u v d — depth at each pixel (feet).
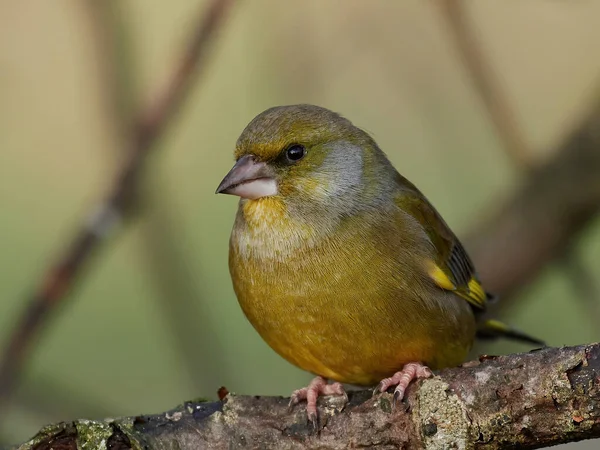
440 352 30.25
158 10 45.14
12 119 48.57
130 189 31.17
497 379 24.47
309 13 38.06
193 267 38.09
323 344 29.32
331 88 46.60
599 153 38.11
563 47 48.44
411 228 30.27
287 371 47.24
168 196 37.70
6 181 52.24
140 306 50.14
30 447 24.70
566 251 38.73
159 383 46.93
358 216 29.89
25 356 30.40
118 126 33.17
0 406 30.19
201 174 51.31
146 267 37.55
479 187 50.01
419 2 41.78
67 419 34.99
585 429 23.59
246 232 29.96
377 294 28.81
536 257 38.63
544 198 38.65
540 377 23.91
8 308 50.24
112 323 49.83
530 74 48.67
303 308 29.07
